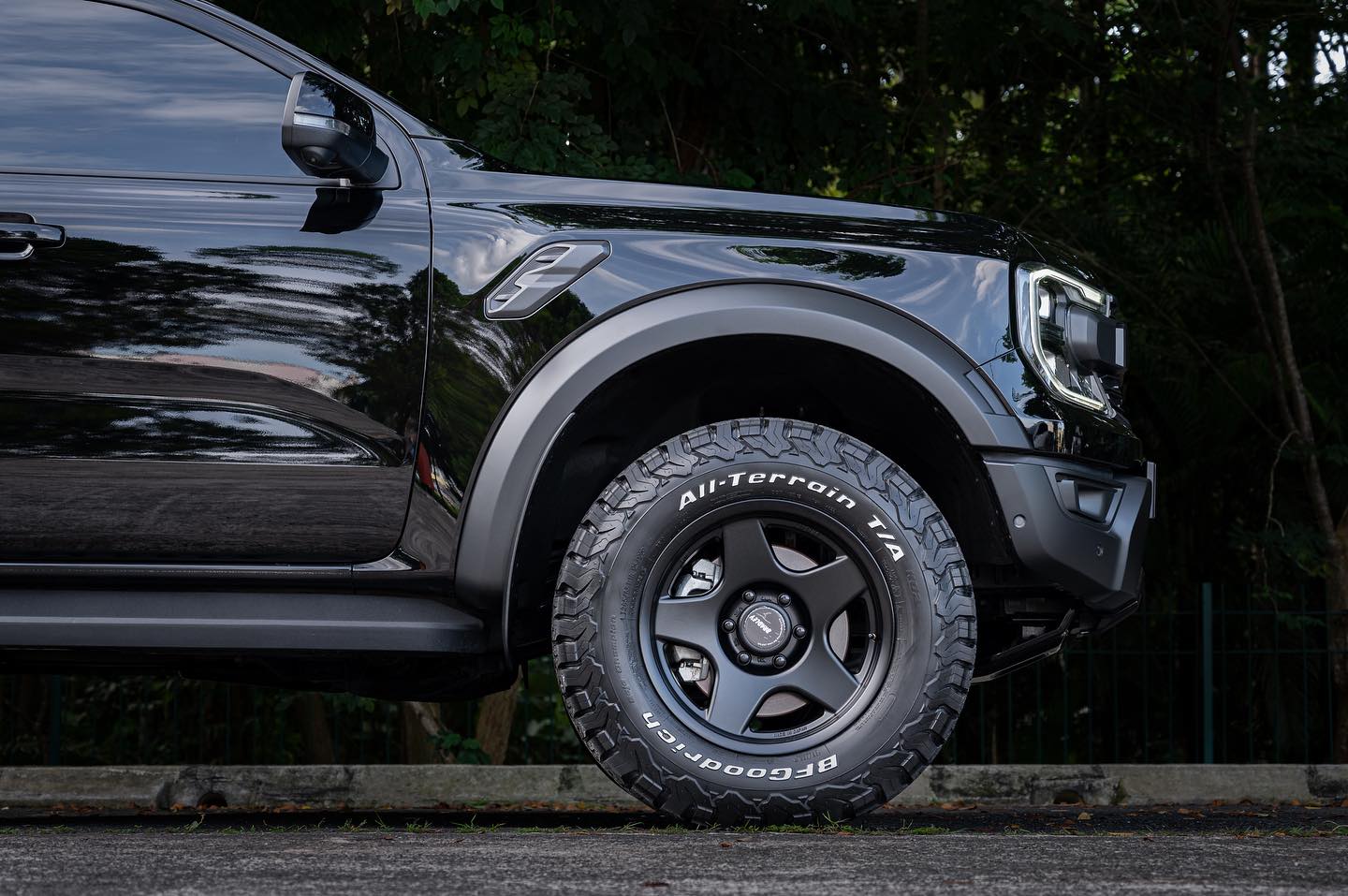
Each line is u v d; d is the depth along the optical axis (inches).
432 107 267.3
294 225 104.0
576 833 96.0
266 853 81.2
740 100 280.8
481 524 101.6
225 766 178.5
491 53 253.4
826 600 103.6
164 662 119.2
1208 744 244.7
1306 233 331.9
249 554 101.7
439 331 103.2
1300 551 285.1
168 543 101.0
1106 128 324.8
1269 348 303.0
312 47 244.7
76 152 106.0
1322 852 85.0
